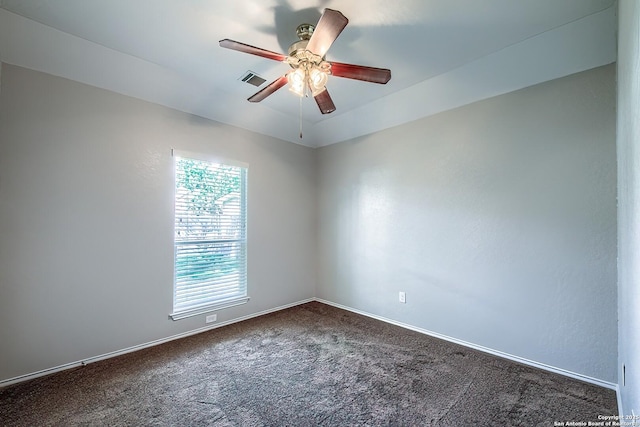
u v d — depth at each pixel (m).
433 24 1.95
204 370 2.25
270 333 2.99
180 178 2.93
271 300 3.71
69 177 2.27
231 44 1.65
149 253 2.69
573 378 2.12
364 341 2.80
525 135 2.39
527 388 2.00
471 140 2.70
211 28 2.00
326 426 1.66
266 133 3.67
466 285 2.71
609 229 2.01
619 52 1.59
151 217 2.70
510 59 2.28
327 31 1.54
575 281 2.14
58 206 2.22
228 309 3.28
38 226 2.13
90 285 2.36
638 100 0.93
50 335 2.18
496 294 2.52
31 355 2.10
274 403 1.85
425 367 2.30
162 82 2.61
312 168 4.23
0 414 1.73
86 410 1.77
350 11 1.82
